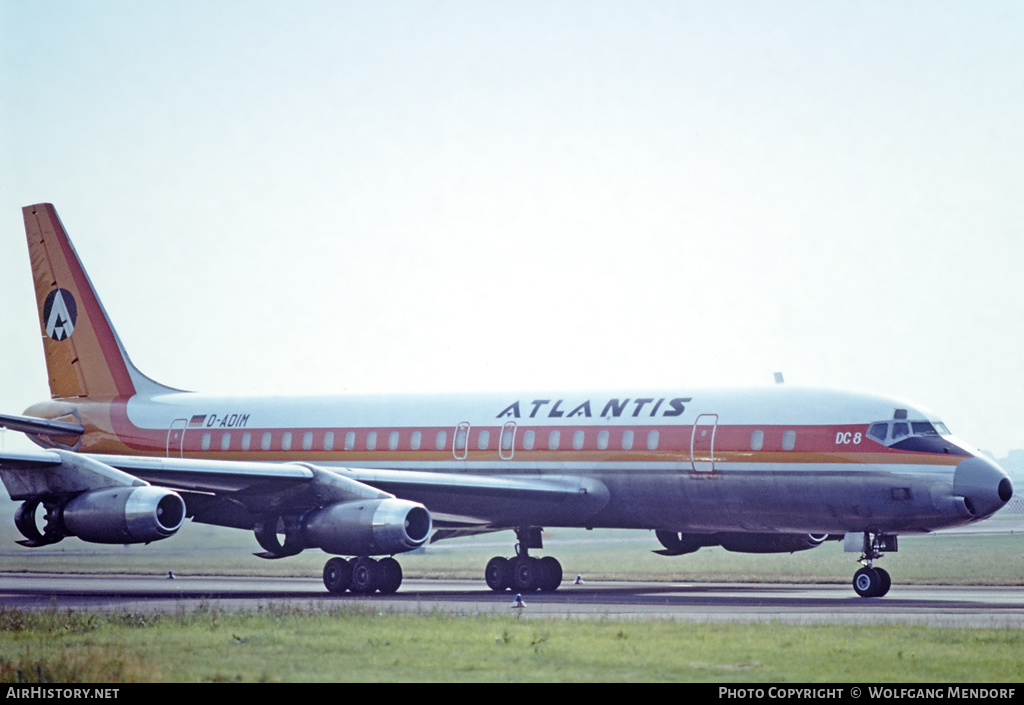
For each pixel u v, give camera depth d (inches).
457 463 3710.6
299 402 4116.6
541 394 3681.1
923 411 3129.9
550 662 1819.6
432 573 4734.3
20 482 3078.2
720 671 1753.2
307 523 3230.8
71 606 2869.1
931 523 3051.2
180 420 4276.6
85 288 4532.5
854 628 2196.1
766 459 3203.7
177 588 3818.9
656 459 3361.2
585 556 5757.9
